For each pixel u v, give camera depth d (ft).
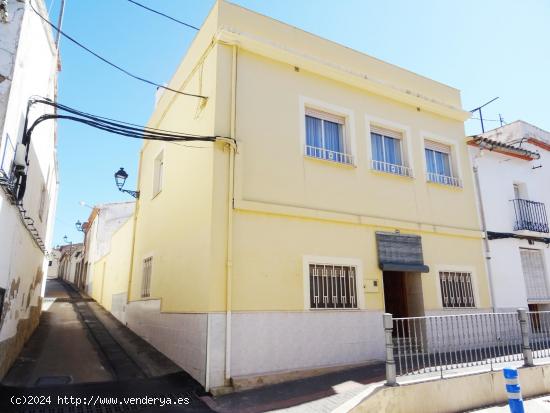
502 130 45.70
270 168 26.61
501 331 28.14
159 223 34.63
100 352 30.04
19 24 17.49
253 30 28.58
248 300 23.53
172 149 33.86
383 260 29.12
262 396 20.40
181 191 29.99
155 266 34.09
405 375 19.75
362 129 31.76
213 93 26.40
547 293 38.47
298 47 30.25
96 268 70.33
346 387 20.99
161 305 30.94
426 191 33.65
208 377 21.35
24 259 24.16
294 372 23.47
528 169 42.16
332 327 25.86
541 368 23.12
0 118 16.20
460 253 33.78
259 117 27.14
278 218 25.95
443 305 31.58
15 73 17.02
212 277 22.84
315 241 26.91
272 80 28.50
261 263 24.56
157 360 27.50
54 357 27.43
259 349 23.13
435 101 36.35
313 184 28.07
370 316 27.53
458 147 37.17
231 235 23.88
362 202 29.89
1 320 18.95
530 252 39.19
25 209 22.45
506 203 38.68
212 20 28.35
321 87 30.63
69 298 70.03
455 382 20.01
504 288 35.22
